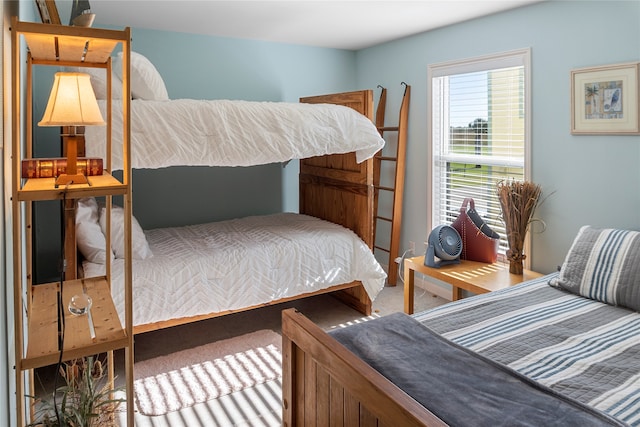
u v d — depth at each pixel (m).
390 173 4.38
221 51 4.05
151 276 2.62
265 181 4.41
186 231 3.59
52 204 3.45
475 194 3.64
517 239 2.98
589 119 2.75
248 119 2.75
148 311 2.60
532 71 3.06
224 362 2.78
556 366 1.64
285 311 1.80
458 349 1.70
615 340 1.85
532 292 2.45
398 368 1.55
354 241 3.40
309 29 3.77
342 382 1.39
